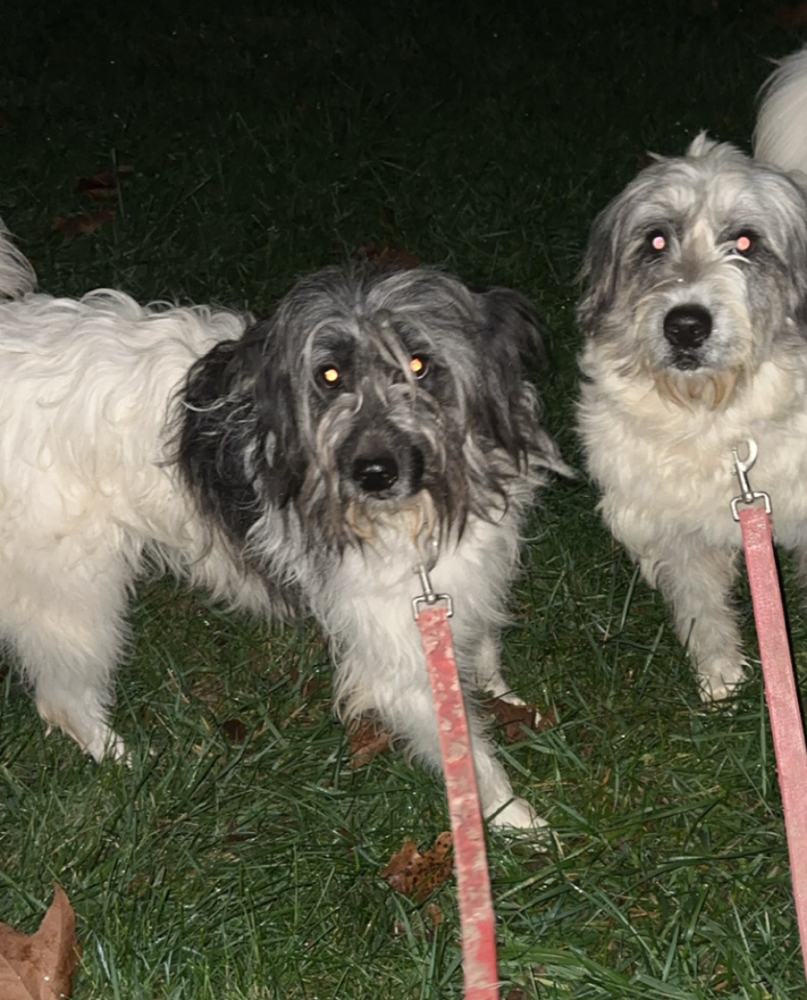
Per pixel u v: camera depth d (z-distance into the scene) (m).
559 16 4.19
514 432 1.74
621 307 1.82
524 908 1.70
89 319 1.81
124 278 2.72
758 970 1.62
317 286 1.69
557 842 1.78
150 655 2.05
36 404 1.77
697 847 1.76
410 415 1.65
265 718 1.94
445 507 1.69
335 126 3.43
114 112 3.64
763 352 1.74
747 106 3.36
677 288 1.72
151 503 1.80
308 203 3.01
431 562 1.71
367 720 1.94
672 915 1.69
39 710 1.94
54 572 1.81
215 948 1.68
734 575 1.98
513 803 1.83
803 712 1.88
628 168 3.05
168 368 1.77
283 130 3.37
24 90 3.83
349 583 1.74
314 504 1.70
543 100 3.50
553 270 2.62
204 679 2.05
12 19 4.47
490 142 3.24
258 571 1.83
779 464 1.80
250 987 1.65
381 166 3.18
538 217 2.83
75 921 1.70
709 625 1.96
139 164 3.29
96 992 1.66
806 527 1.88
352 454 1.63
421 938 1.69
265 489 1.76
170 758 1.90
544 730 1.88
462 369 1.68
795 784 1.48
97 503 1.80
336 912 1.73
